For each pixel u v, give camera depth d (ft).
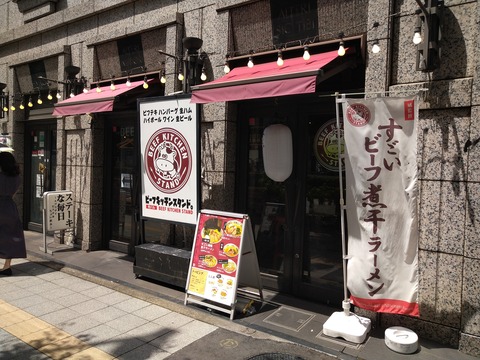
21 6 28.73
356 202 12.58
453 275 12.26
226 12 17.69
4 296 16.40
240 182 18.33
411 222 11.84
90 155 23.40
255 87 13.37
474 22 11.87
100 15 23.38
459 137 12.09
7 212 19.19
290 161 16.69
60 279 18.74
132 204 22.75
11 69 29.45
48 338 12.74
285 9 16.24
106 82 22.89
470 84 11.76
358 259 12.71
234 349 12.12
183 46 19.04
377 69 13.42
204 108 18.39
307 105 16.29
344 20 14.92
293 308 15.34
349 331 12.62
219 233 14.98
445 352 11.97
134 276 18.89
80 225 24.18
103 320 14.15
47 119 27.78
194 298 15.75
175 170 17.08
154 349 12.10
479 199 11.60
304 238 16.56
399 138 11.83
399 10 13.21
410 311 12.08
